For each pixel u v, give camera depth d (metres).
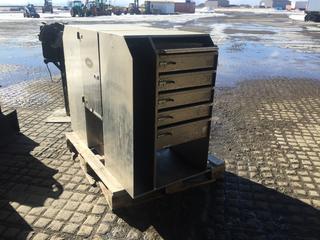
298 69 10.08
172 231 2.80
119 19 30.80
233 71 9.61
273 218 3.00
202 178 3.48
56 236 2.71
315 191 3.44
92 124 3.64
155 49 2.44
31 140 4.54
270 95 7.13
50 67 9.63
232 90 7.52
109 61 2.73
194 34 2.83
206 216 3.00
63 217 2.93
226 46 14.86
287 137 4.86
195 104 2.89
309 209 3.13
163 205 3.12
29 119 5.34
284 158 4.18
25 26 23.67
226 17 43.38
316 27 26.92
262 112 5.98
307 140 4.75
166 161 3.50
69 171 3.72
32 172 3.69
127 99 2.55
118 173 3.02
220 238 2.74
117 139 2.89
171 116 2.78
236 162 4.05
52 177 3.59
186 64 2.66
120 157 2.90
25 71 9.07
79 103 3.73
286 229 2.86
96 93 3.16
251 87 7.82
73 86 3.82
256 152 4.34
